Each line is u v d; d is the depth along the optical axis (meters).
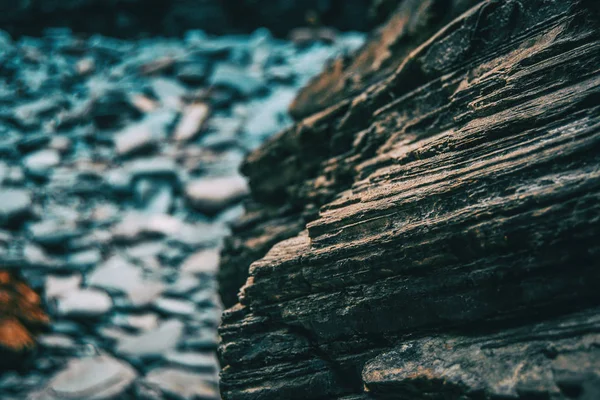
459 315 2.78
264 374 3.31
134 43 19.42
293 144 4.94
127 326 10.20
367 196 3.25
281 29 19.17
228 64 17.83
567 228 2.46
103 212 13.30
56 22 19.45
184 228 12.77
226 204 13.17
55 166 14.62
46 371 8.92
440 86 3.65
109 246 12.27
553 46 3.01
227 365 3.46
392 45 4.85
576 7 3.03
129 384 8.46
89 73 17.98
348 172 4.23
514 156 2.76
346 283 3.07
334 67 5.53
